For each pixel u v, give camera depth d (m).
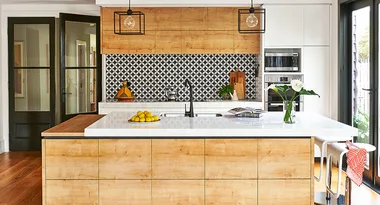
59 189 4.27
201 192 4.26
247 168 4.24
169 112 7.21
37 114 8.40
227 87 7.71
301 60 7.11
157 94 7.91
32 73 8.37
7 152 8.37
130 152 4.24
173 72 7.89
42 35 8.31
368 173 6.04
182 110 7.20
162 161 4.24
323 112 7.16
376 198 5.29
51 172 4.25
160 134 4.18
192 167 4.25
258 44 7.36
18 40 8.34
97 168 4.25
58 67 8.42
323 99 7.15
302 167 4.24
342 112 6.81
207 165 4.24
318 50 7.11
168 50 7.36
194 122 4.65
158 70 7.89
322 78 7.13
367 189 5.71
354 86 6.58
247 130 4.18
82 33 8.01
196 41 7.34
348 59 6.77
